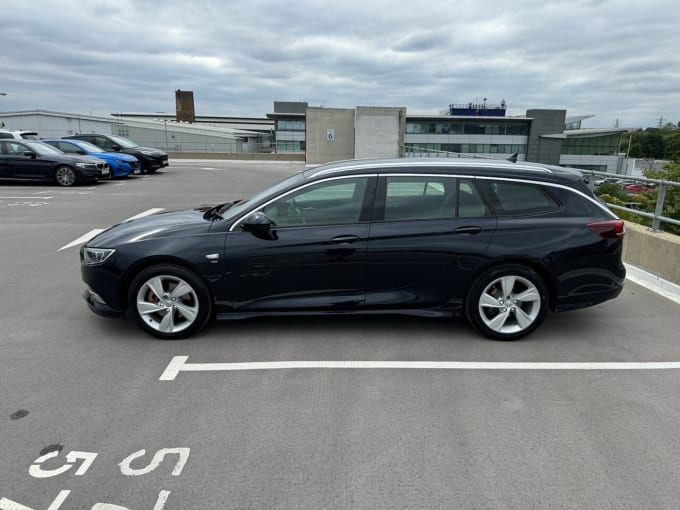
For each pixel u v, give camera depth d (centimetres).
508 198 428
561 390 352
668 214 2270
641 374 377
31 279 616
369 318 485
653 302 533
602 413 323
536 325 432
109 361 393
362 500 245
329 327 462
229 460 274
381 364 390
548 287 434
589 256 423
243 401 335
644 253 644
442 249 418
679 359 402
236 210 440
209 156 4094
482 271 424
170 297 428
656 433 301
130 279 429
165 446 285
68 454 278
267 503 242
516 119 6800
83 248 442
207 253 417
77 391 346
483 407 329
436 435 298
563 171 452
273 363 391
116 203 1268
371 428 304
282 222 423
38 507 239
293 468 268
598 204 438
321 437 295
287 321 477
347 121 3259
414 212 423
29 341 431
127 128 5838
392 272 423
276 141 7262
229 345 423
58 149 1812
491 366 388
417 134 6906
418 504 242
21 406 327
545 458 277
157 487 253
